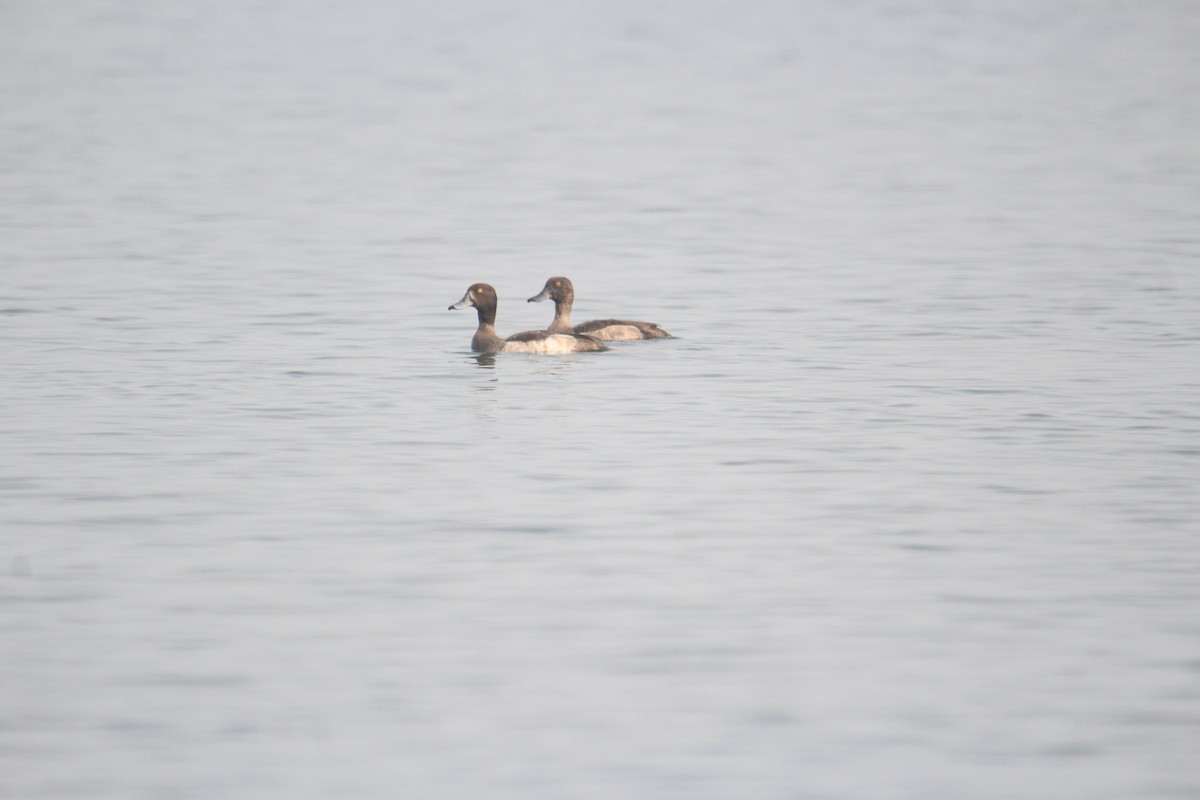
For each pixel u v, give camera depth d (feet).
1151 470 82.69
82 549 71.10
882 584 67.26
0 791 51.19
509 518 75.56
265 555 70.49
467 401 98.02
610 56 394.11
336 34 440.86
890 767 52.85
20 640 61.52
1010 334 117.91
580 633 62.49
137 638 61.82
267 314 126.00
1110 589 66.49
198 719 55.72
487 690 57.88
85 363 107.76
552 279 119.14
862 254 156.97
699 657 60.54
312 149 245.24
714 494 79.20
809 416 94.27
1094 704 56.65
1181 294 133.28
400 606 65.00
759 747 54.08
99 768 52.65
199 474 82.28
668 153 243.81
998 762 53.06
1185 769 52.47
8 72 344.90
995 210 185.16
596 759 53.36
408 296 135.54
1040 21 451.12
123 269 145.59
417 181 213.05
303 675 58.85
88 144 244.22
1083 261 150.41
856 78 345.10
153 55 384.27
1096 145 242.58
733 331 120.67
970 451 86.53
